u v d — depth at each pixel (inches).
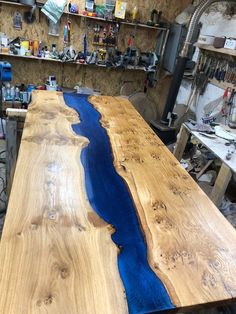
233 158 79.7
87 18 145.5
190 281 31.0
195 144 119.4
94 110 81.9
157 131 143.3
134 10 148.3
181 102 164.4
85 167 50.1
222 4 133.0
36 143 55.6
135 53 156.4
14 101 144.5
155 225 38.7
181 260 33.5
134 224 38.2
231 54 106.0
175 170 55.3
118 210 40.4
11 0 128.6
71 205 39.7
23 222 35.0
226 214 85.3
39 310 25.3
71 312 25.6
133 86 174.1
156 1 152.3
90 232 35.4
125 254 33.0
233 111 115.6
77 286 28.1
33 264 29.6
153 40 162.7
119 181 47.8
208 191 95.8
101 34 151.8
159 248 34.7
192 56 150.9
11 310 24.9
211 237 38.3
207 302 29.0
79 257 31.5
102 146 59.7
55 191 42.0
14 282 27.4
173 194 47.0
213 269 33.0
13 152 82.4
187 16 151.6
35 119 67.7
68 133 63.1
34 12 138.8
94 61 147.9
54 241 33.0
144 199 44.0
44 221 35.8
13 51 136.7
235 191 99.4
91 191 43.7
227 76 122.3
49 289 27.3
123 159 55.7
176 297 28.7
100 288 28.3
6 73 125.9
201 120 124.0
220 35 134.1
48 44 149.3
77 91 155.7
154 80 165.8
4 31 142.3
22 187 41.6
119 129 70.6
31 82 157.4
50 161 49.9
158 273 31.2
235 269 33.6
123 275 30.2
